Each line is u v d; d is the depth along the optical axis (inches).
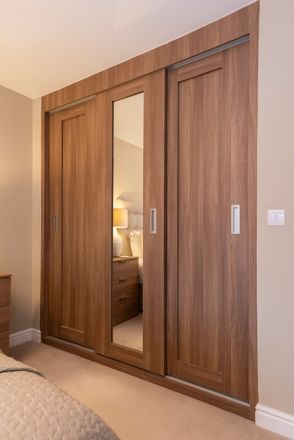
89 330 100.5
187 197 80.3
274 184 64.8
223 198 74.4
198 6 68.2
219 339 74.6
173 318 82.0
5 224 108.6
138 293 89.1
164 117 82.7
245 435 63.2
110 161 94.4
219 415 69.9
